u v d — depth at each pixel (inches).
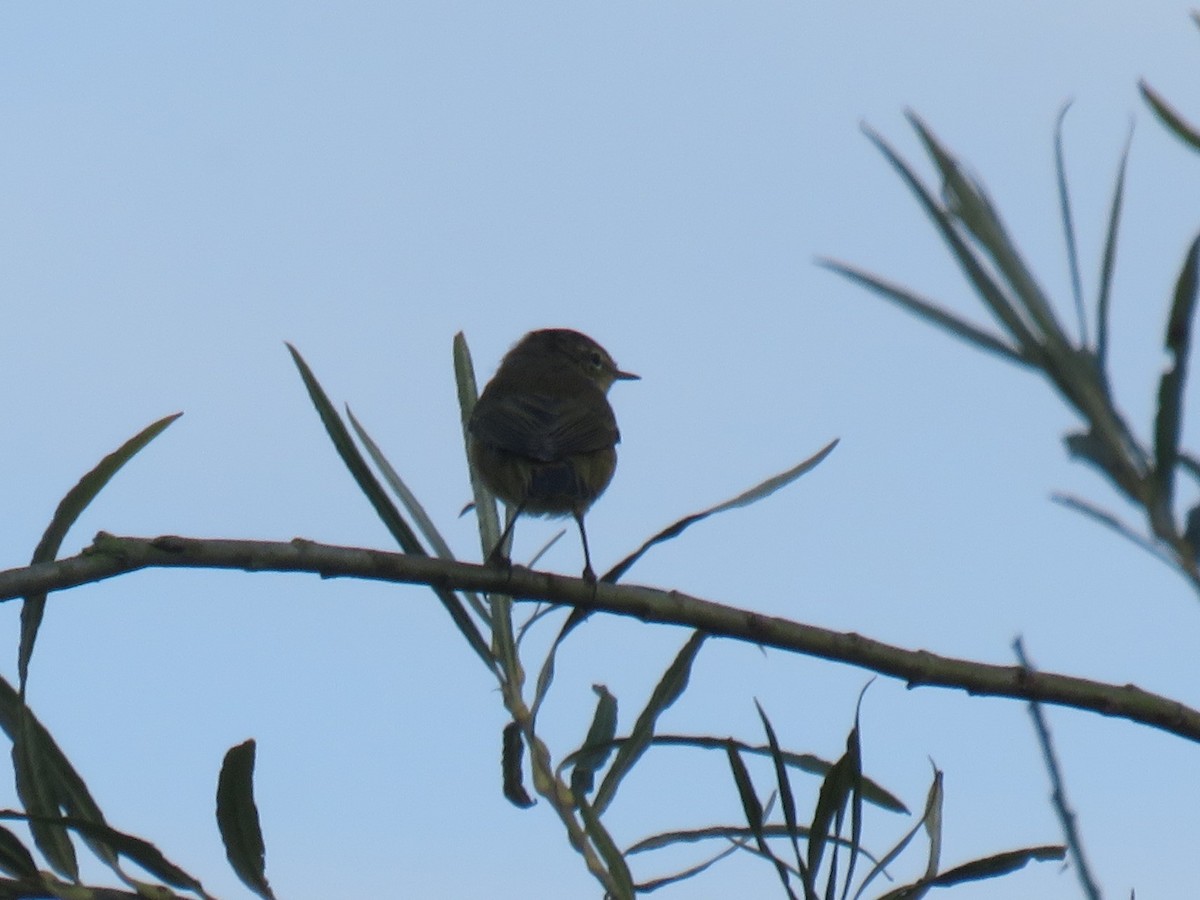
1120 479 115.8
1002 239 118.7
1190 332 117.0
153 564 234.8
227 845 195.0
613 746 228.8
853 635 243.1
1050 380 117.3
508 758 243.3
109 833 189.9
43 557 226.8
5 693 212.8
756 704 191.9
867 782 228.7
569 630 250.7
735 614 246.1
